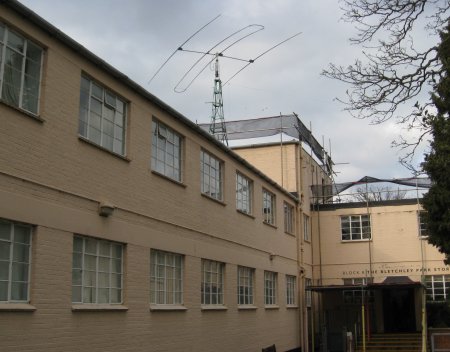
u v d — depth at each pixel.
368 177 35.19
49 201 11.53
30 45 11.61
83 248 12.70
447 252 15.85
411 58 11.44
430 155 15.07
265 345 23.38
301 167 31.56
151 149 15.78
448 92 14.30
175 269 16.77
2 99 10.62
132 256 14.27
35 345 10.74
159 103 15.98
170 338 15.73
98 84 13.74
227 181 20.94
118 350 13.34
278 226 26.64
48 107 11.73
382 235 31.98
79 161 12.59
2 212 10.30
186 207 17.45
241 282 21.84
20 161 10.85
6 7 10.87
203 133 18.72
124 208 14.13
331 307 31.16
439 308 28.72
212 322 18.53
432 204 15.67
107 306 13.13
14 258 10.72
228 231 20.61
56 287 11.46
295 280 28.89
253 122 32.41
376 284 25.38
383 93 11.64
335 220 32.91
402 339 26.36
